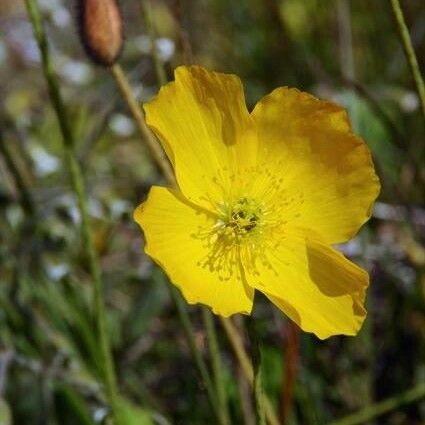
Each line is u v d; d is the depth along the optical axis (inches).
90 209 12.8
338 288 7.6
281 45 16.6
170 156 7.5
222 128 7.9
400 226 13.4
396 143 14.3
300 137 7.9
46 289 12.0
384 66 16.6
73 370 11.3
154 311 12.0
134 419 10.7
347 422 10.5
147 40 13.4
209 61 16.9
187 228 7.8
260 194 8.0
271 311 12.5
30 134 14.2
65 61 15.3
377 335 13.1
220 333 12.2
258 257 7.9
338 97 13.7
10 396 11.2
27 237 12.0
